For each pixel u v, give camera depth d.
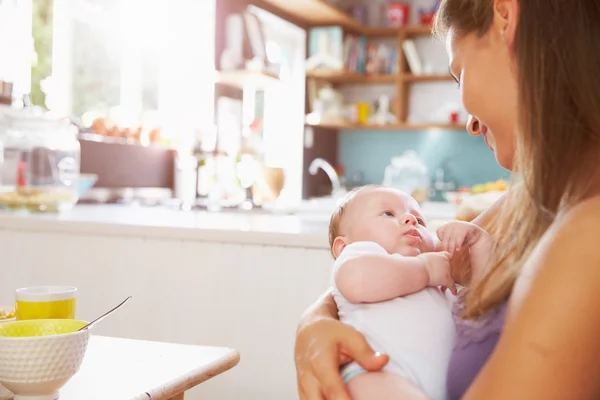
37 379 0.93
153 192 3.83
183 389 1.09
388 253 1.15
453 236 1.07
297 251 2.00
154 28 4.22
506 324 0.70
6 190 2.50
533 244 0.77
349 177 6.12
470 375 0.84
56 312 1.16
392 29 5.71
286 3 4.97
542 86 0.72
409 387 0.89
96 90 3.77
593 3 0.72
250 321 2.06
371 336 0.97
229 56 4.35
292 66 5.46
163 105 4.36
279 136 5.42
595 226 0.65
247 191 4.33
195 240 2.11
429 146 5.90
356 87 6.11
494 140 0.86
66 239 2.25
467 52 0.83
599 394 0.65
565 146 0.71
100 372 1.10
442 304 1.02
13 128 2.52
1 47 3.06
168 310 2.14
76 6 3.56
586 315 0.64
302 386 0.93
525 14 0.74
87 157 3.29
